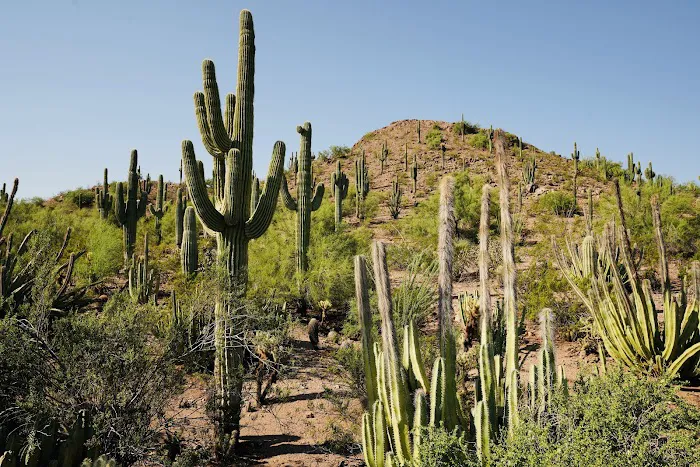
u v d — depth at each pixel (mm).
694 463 3777
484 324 4457
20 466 5125
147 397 6223
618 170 52250
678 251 19250
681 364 7484
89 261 17516
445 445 3822
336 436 6777
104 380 5906
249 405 8367
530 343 10648
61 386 5793
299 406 8305
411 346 4668
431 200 32812
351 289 15000
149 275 15047
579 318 10828
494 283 15344
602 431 4008
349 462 6410
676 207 22734
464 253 19219
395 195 38719
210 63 8453
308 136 15492
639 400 4219
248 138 8633
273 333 8062
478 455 3949
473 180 43375
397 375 4258
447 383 4258
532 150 73500
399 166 66625
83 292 11258
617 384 4375
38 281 6926
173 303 8156
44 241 9414
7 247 11898
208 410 6820
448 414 4203
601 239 12672
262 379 8633
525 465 3732
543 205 35812
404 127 88000
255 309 7918
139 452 5680
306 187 15273
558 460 3646
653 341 7836
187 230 15516
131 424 5871
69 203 44812
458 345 10039
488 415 4133
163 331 6844
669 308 7766
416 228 26172
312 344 11547
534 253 16625
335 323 13914
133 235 21047
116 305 6633
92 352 5902
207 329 7258
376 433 4305
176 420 7121
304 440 7109
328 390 7828
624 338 8164
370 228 32281
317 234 18359
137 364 6090
